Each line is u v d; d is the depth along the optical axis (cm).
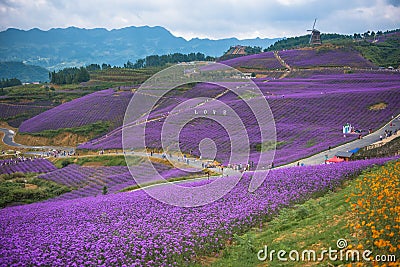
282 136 6200
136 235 1670
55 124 11031
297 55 17162
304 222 1781
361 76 11844
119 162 5934
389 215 1244
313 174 2648
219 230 1738
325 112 7412
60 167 6662
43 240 1670
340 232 1474
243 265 1438
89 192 4300
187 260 1526
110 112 10981
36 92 16262
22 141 10744
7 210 2856
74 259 1482
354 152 4525
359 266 1127
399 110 7144
